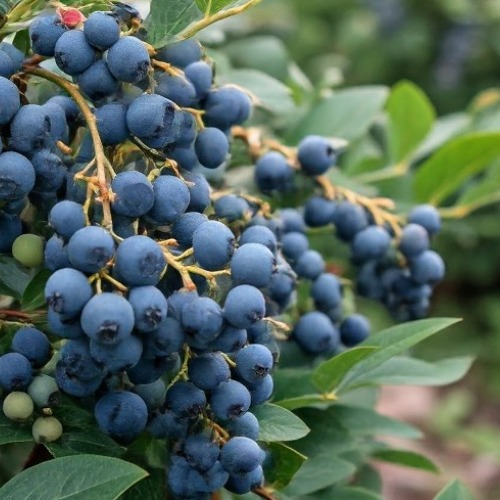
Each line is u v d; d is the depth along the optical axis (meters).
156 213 0.69
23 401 0.70
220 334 0.68
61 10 0.70
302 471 0.80
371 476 0.91
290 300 0.77
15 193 0.68
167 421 0.70
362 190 0.92
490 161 0.97
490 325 2.88
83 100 0.70
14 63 0.70
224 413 0.69
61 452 0.70
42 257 0.71
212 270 0.69
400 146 1.03
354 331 0.84
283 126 0.98
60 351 0.70
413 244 0.85
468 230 1.17
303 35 2.86
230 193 0.77
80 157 0.71
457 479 0.77
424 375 0.81
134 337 0.67
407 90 1.00
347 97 0.97
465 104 2.92
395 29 2.84
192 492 0.71
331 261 0.95
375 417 0.85
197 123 0.75
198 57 0.76
